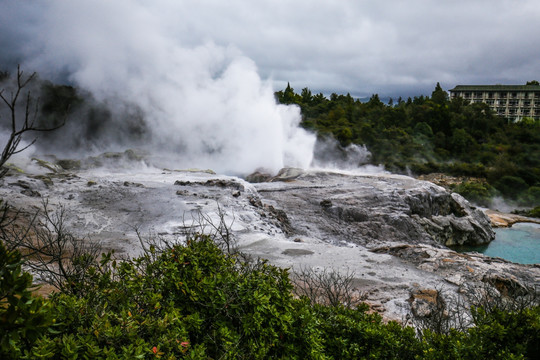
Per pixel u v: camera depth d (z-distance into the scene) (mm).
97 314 2393
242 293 3006
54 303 2410
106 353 2002
